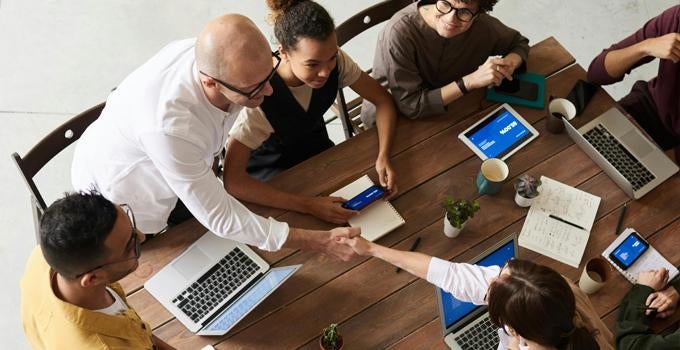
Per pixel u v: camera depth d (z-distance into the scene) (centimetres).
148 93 155
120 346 136
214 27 140
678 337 155
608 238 183
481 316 170
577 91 207
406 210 189
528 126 203
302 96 192
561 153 199
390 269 179
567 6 337
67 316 129
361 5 337
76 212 123
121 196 181
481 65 214
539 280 126
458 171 196
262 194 188
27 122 302
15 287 263
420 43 201
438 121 206
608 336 148
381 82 212
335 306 173
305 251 182
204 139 159
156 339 162
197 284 175
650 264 178
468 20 184
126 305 153
